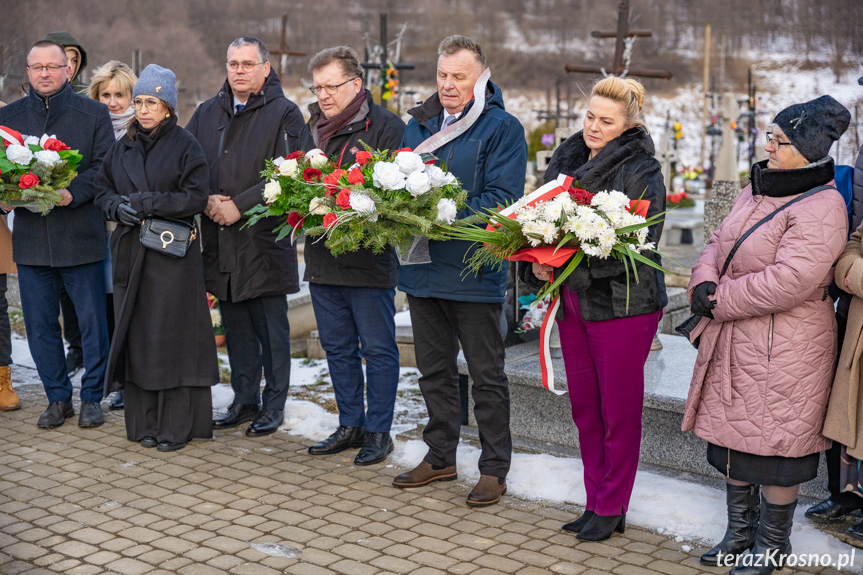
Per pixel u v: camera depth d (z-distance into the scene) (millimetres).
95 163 4957
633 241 3137
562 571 3244
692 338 3359
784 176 3049
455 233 3605
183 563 3336
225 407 5328
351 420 4586
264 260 4727
